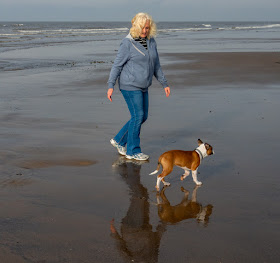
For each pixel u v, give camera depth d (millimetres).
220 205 4059
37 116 8258
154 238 3322
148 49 5539
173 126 7582
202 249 3133
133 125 5641
